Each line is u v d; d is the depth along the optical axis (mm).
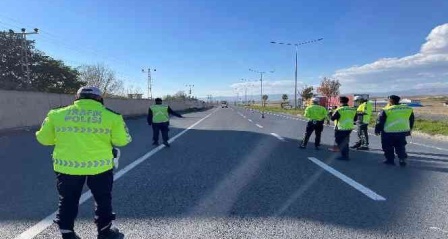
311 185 7715
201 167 9828
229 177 8531
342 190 7285
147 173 9008
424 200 6547
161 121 14203
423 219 5504
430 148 14094
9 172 9180
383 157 11703
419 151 13188
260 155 12016
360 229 5090
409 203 6355
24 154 12422
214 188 7465
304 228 5133
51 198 6719
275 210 5965
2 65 51531
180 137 17984
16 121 22641
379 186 7625
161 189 7383
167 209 6023
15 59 52375
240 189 7375
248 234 4918
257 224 5305
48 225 5273
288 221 5430
